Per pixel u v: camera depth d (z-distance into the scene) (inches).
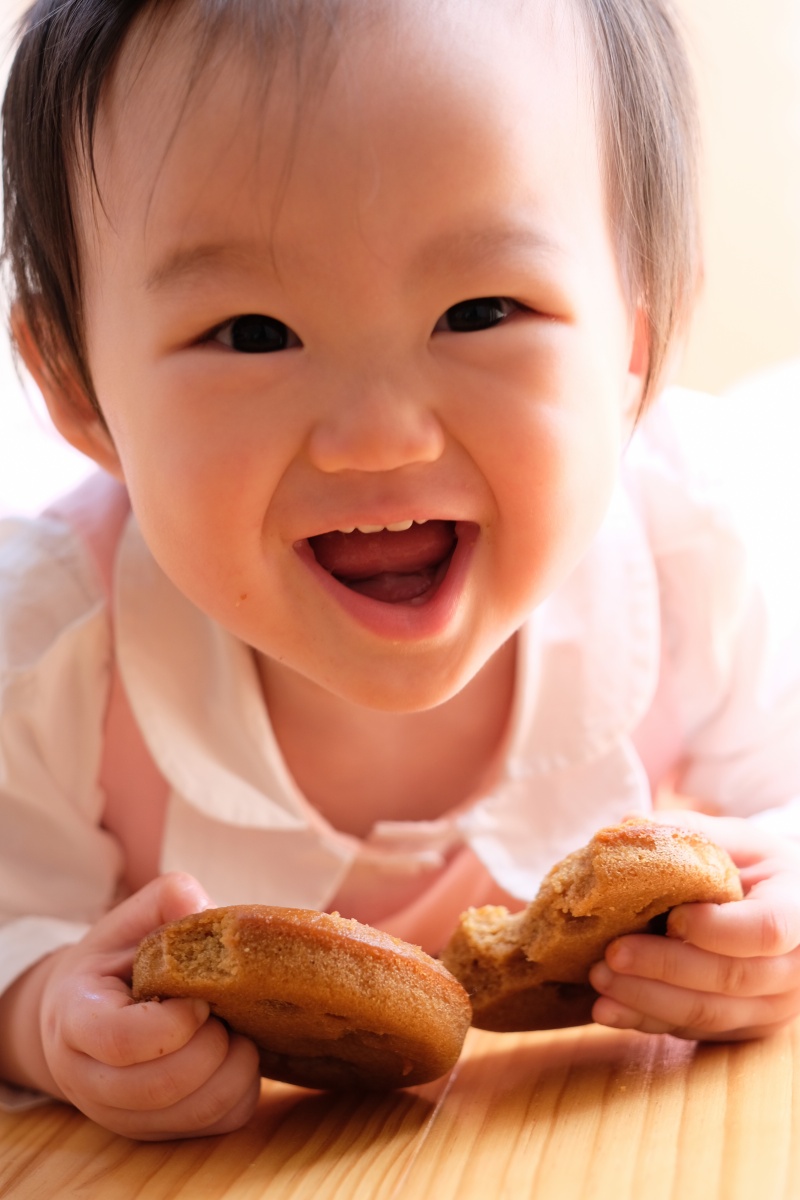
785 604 20.9
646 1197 12.6
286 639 16.0
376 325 14.9
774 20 30.5
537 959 15.1
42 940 17.6
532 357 15.4
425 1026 13.8
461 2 15.4
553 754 20.1
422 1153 13.8
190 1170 14.0
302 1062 15.1
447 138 14.8
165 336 15.6
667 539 21.0
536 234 15.4
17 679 19.4
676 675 21.0
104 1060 14.5
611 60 16.9
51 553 20.2
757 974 15.2
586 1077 15.0
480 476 15.4
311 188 14.7
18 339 18.8
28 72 17.3
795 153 30.7
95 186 16.4
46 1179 14.2
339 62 14.9
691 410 21.9
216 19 15.3
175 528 15.9
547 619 20.2
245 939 13.6
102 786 20.1
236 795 19.7
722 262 31.1
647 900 14.8
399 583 16.0
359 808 20.2
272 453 15.2
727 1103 14.1
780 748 21.0
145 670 19.8
